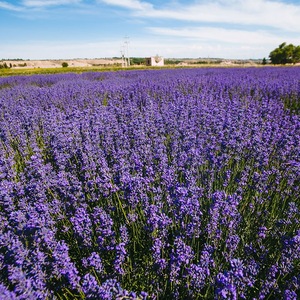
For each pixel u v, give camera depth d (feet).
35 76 72.43
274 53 230.89
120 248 7.66
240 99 29.96
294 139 15.48
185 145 15.29
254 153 14.37
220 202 9.03
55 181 11.51
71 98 33.50
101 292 5.75
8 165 13.10
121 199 11.34
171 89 34.73
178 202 9.36
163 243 8.36
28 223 8.02
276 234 9.39
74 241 9.70
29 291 6.09
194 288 7.22
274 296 7.51
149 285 7.92
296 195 11.62
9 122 21.44
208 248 8.23
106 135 16.89
